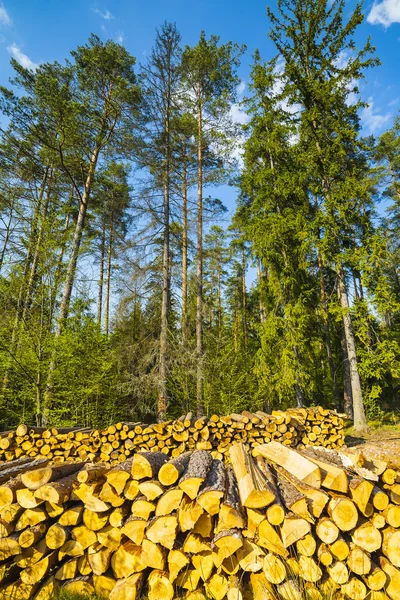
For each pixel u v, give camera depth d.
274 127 14.21
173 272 11.57
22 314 7.46
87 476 2.52
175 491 2.35
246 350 15.05
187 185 14.05
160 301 11.79
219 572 2.22
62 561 2.49
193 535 2.30
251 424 6.59
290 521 2.19
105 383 9.55
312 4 12.45
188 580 2.23
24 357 7.31
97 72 11.25
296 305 12.18
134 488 2.47
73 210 15.52
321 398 15.80
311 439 7.14
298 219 12.27
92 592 2.31
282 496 2.46
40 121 11.40
